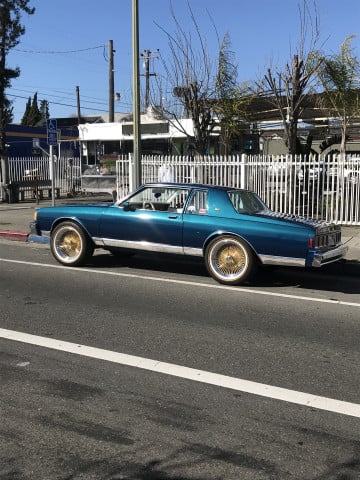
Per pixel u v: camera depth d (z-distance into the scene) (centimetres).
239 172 1509
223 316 632
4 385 423
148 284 801
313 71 1503
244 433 351
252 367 468
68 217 920
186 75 1750
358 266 915
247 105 1812
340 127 1948
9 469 306
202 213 822
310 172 1444
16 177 2411
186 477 300
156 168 1614
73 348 510
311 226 769
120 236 879
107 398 401
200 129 1783
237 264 798
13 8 2006
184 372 455
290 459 320
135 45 1196
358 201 1395
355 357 497
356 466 313
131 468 308
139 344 524
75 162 2617
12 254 1073
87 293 734
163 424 361
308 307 686
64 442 336
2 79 2045
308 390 421
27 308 651
